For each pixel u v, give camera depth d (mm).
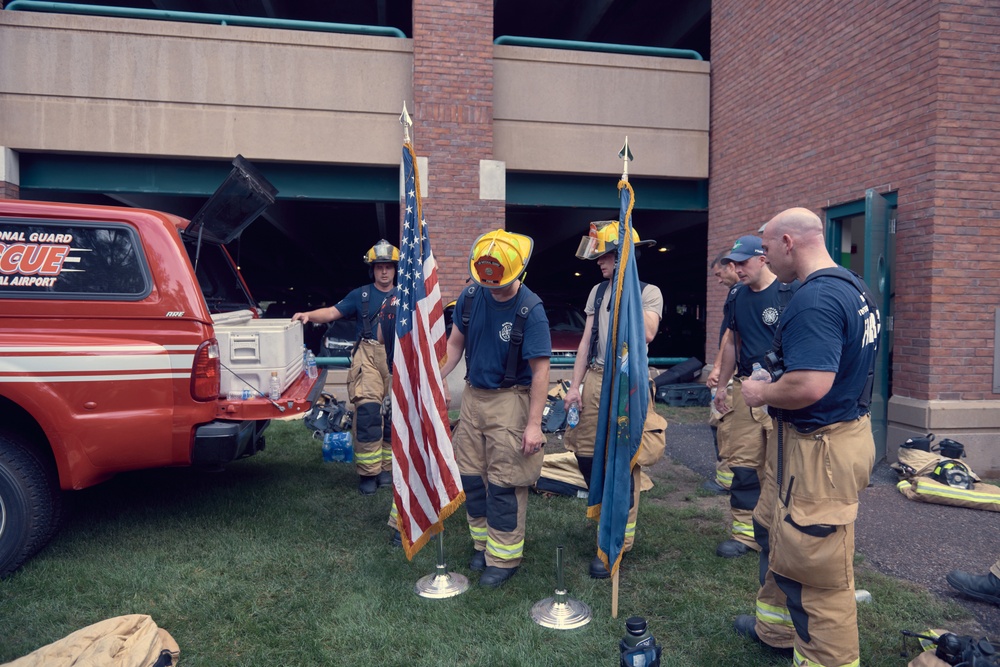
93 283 3775
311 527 4258
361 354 5023
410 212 3566
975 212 5828
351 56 8328
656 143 9320
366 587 3416
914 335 5996
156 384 3725
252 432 4391
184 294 3824
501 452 3410
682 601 3289
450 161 8461
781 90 7871
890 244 6367
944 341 5824
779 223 2471
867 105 6555
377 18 13359
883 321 6207
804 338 2246
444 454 3371
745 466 3809
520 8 13086
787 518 2373
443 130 8430
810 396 2207
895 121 6207
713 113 9398
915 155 5977
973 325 5852
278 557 3779
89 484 3645
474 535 3688
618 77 9180
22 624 2982
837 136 6965
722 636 2973
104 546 3883
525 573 3598
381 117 8414
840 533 2299
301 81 8227
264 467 5723
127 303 3771
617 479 3146
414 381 3514
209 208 4555
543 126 8992
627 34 13547
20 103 7695
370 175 8672
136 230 3855
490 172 8539
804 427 2367
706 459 6254
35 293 3707
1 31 7648
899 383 6199
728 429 3965
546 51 8945
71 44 7758
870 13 6492
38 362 3504
